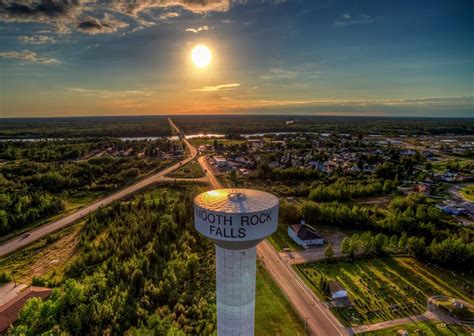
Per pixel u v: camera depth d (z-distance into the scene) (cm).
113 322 4950
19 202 9675
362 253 7650
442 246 7069
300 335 4897
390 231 8656
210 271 6681
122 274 6166
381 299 5825
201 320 5053
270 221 2856
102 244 7519
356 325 5134
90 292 5578
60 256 7544
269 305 5588
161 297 5597
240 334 3209
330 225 9388
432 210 9206
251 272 3080
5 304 5372
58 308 5038
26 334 4472
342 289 5866
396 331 4984
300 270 6831
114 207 9594
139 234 7869
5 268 6994
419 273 6769
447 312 5450
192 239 7906
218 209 2795
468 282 6444
